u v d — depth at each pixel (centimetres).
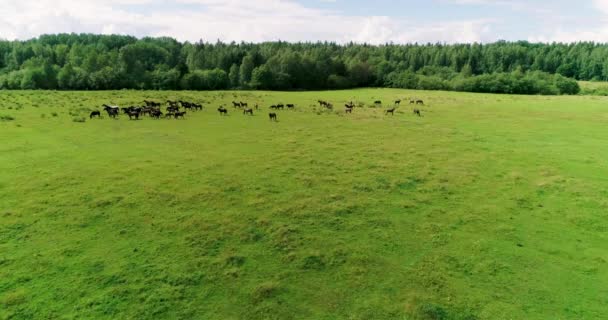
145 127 4375
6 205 2133
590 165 3080
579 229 2002
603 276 1579
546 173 2877
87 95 7481
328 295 1451
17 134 3750
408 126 4781
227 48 16550
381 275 1582
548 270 1625
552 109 6431
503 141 3947
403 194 2473
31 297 1386
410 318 1333
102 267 1585
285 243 1817
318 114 5762
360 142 3850
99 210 2111
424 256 1731
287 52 13675
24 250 1698
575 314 1350
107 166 2867
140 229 1922
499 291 1484
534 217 2144
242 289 1474
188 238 1842
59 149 3284
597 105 6944
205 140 3819
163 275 1541
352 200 2353
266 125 4725
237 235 1884
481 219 2112
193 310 1352
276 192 2461
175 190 2438
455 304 1402
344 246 1805
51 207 2122
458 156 3353
